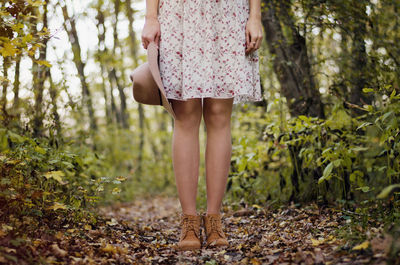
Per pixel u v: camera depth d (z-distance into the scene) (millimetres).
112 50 7059
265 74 3158
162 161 7441
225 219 2525
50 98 2914
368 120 2385
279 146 2703
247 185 3012
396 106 1857
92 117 5000
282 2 2951
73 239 1665
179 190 1808
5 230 1468
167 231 2309
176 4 1782
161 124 8492
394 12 2822
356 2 2619
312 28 2824
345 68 2818
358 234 1515
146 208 4473
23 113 2531
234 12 1783
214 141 1843
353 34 2828
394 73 2514
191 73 1733
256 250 1629
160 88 1629
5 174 1730
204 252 1699
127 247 1747
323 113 2889
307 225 1917
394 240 1249
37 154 1969
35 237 1589
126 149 6984
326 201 2504
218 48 1779
